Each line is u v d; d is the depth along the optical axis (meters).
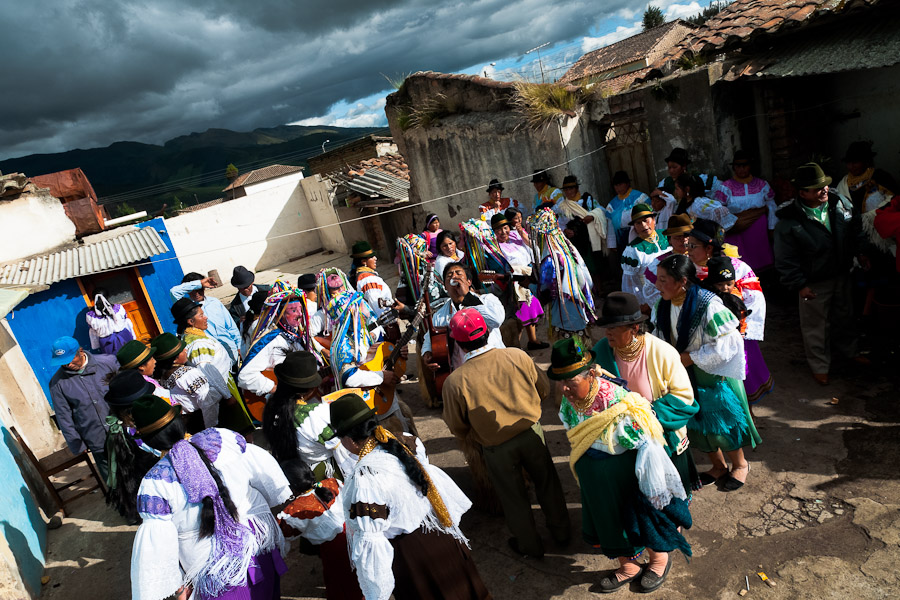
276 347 4.76
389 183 15.06
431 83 10.50
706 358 3.65
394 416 4.56
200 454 2.80
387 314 5.48
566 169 8.49
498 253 6.59
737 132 7.21
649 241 5.48
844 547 3.41
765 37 6.62
